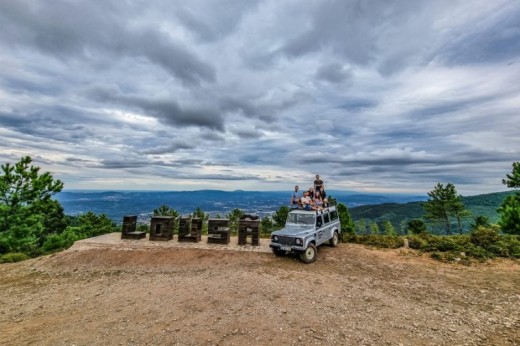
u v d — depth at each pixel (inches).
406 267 432.1
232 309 275.3
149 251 518.3
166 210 1127.0
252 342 213.0
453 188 1296.8
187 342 213.9
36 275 450.6
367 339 218.1
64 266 479.5
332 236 551.2
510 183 853.8
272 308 277.0
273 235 478.3
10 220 753.6
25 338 227.6
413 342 213.8
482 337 221.6
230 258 486.6
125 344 212.7
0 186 741.9
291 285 350.6
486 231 555.8
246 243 581.6
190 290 339.6
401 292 331.6
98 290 370.0
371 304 293.3
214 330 232.2
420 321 251.9
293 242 454.9
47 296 354.6
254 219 613.6
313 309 276.5
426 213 1443.2
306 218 505.0
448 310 277.9
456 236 593.9
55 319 271.3
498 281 363.6
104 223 1337.4
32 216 796.6
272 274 399.5
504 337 221.5
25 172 792.9
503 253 487.8
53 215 1152.8
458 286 350.3
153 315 267.7
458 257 472.4
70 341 219.0
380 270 419.2
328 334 225.6
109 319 262.5
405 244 582.9
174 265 470.6
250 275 391.9
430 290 337.7
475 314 267.4
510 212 704.4
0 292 377.7
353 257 487.8
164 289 351.9
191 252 513.3
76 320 264.4
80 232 1114.1
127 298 325.1
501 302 296.4
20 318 279.7
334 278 382.9
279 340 215.9
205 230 872.9
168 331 232.2
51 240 795.4
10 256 584.1
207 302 296.0
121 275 437.4
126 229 608.1
